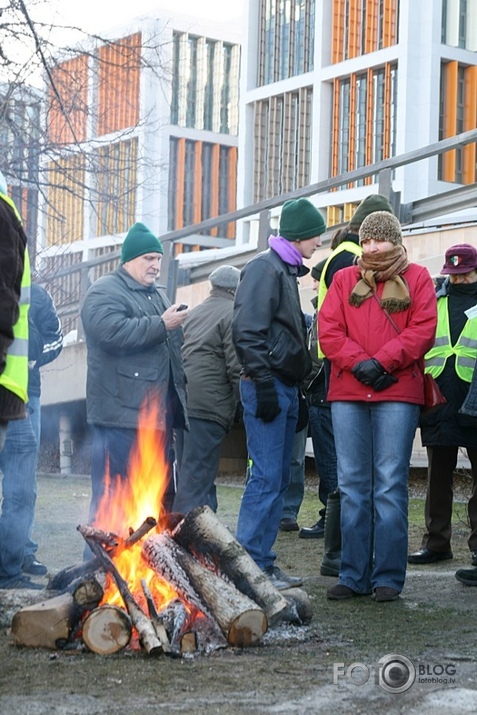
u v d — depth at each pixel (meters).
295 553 8.53
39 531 9.77
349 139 43.38
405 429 6.54
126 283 7.17
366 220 6.66
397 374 6.55
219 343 8.74
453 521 10.02
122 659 4.92
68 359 17.50
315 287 9.45
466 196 12.66
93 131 16.20
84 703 4.20
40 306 7.76
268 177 46.50
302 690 4.41
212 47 55.41
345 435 6.66
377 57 42.28
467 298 8.02
